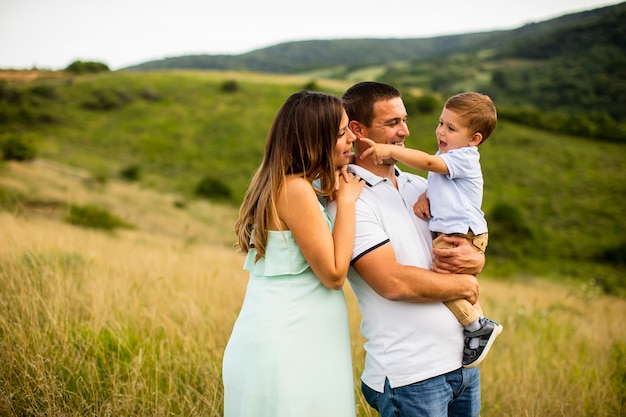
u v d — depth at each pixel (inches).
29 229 252.8
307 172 87.8
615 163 2122.3
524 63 5792.3
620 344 193.9
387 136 93.9
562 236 1450.5
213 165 1968.5
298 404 83.0
